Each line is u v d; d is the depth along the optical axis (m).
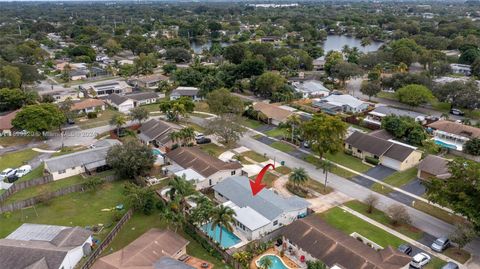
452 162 71.56
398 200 81.38
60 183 88.62
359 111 142.62
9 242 61.91
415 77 155.75
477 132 109.00
